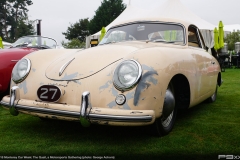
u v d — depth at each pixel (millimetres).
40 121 3008
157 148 2176
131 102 1975
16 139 2389
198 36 3594
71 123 2908
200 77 2969
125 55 2309
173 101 2424
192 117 3238
